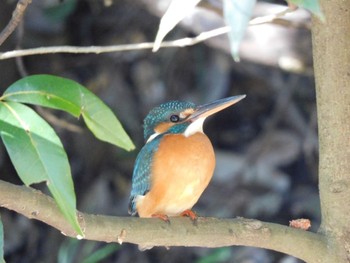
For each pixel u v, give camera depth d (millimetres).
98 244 13977
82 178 14555
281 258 13234
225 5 3355
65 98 4828
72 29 14461
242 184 13969
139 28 14391
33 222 14523
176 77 14609
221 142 14883
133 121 14516
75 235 5477
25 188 5207
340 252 6047
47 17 13656
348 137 5965
